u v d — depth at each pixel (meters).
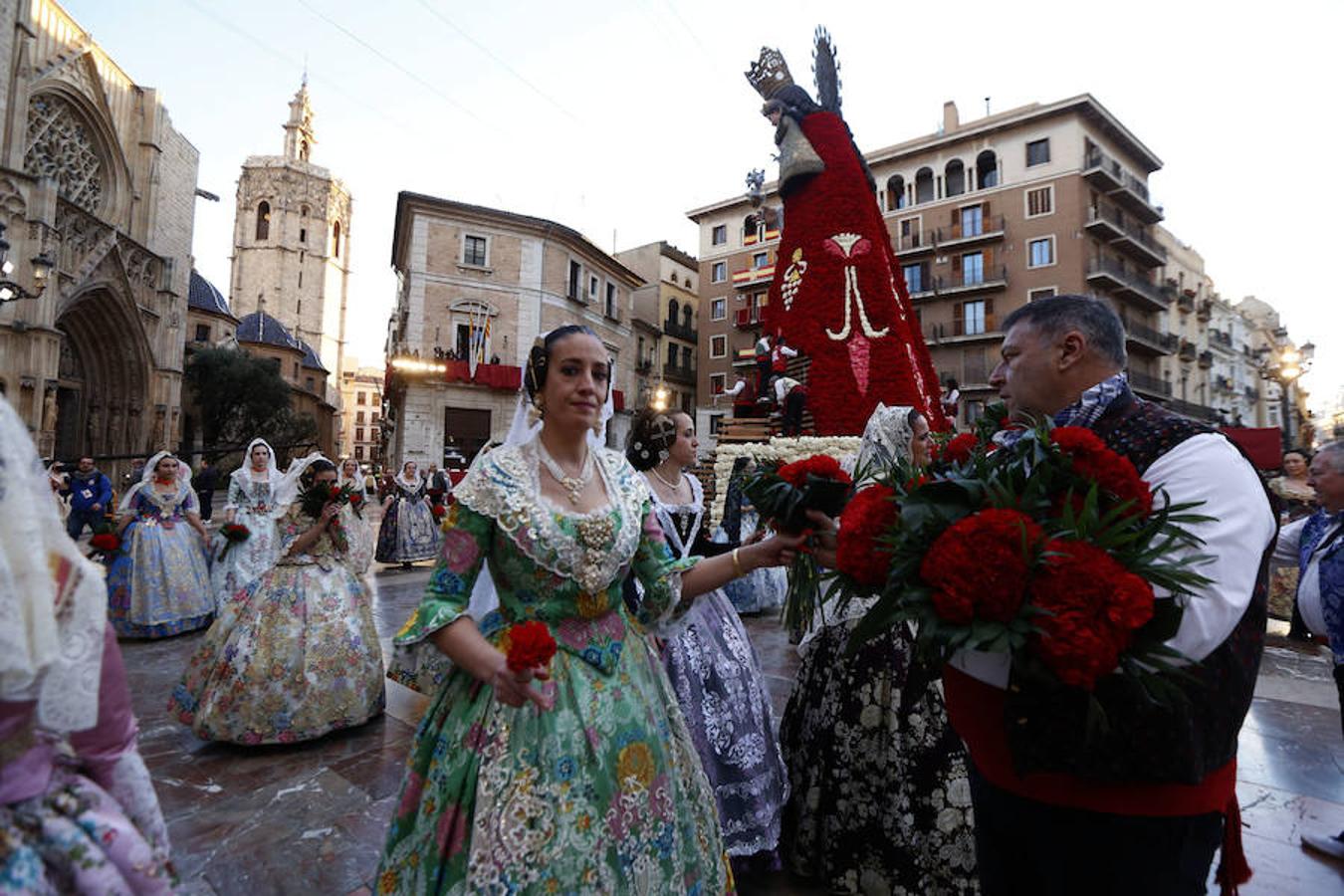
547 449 1.64
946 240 30.28
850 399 7.68
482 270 24.98
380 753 3.24
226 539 5.90
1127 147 30.36
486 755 1.38
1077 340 1.35
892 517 1.23
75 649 0.90
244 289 60.19
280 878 2.22
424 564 10.09
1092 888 1.15
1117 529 1.02
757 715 2.27
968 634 1.01
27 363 19.48
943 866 1.95
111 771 1.01
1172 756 1.05
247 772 3.02
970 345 29.77
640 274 39.25
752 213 36.62
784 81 8.69
